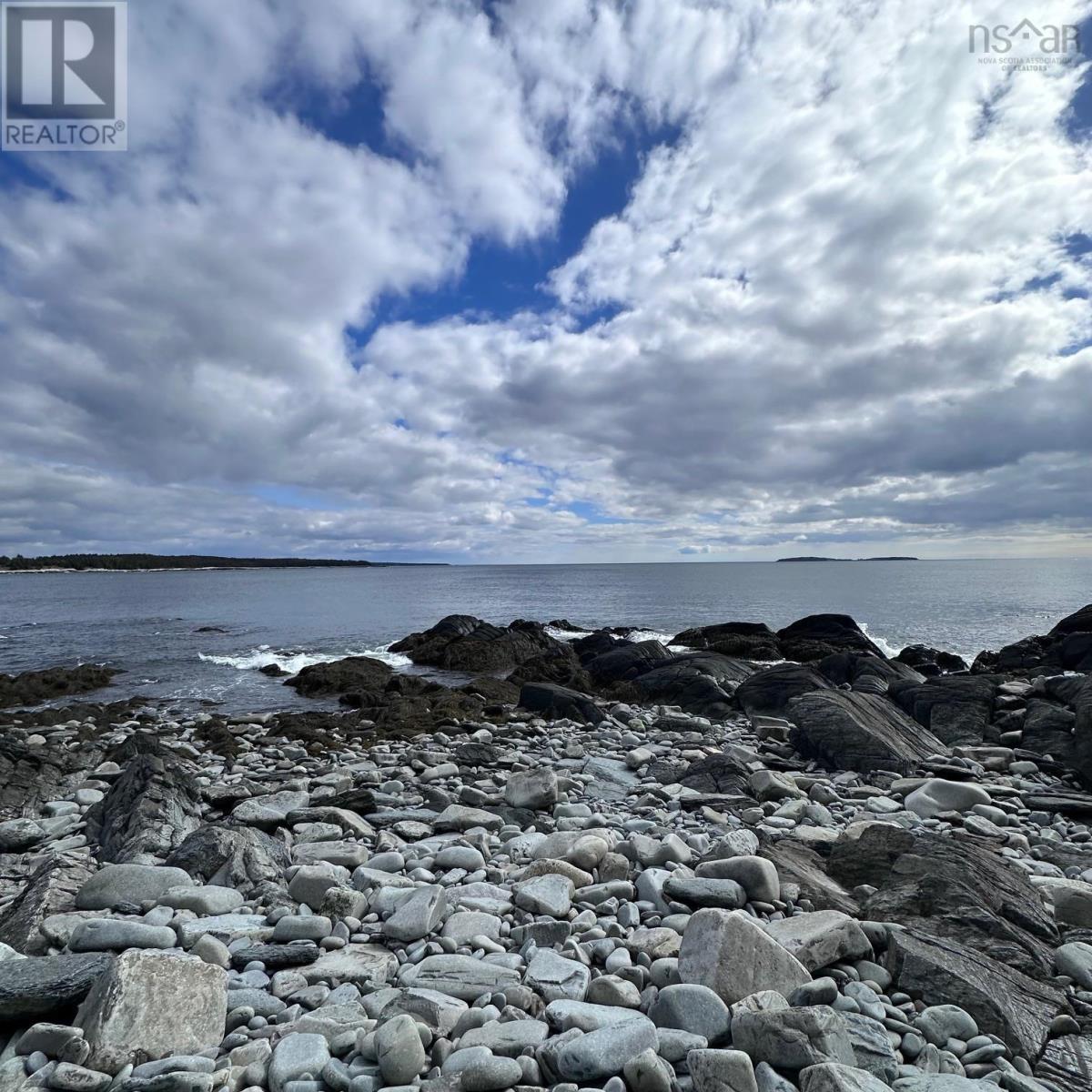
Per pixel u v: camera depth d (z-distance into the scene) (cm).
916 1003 418
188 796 814
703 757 1130
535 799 867
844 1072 307
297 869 615
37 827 745
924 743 1205
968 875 559
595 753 1241
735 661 2248
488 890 578
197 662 2912
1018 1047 383
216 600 7094
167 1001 374
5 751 991
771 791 909
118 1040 347
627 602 6134
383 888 568
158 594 8106
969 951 466
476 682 2100
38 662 2900
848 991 419
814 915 488
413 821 814
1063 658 2438
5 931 506
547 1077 339
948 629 3997
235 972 444
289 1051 352
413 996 400
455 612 5506
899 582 8519
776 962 410
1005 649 2745
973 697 1346
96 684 2344
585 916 519
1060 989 446
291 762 1212
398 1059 338
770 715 1564
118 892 549
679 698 1809
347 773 1093
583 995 413
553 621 4578
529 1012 394
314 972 440
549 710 1672
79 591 8962
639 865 648
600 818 804
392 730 1512
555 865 606
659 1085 319
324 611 5694
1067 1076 368
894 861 605
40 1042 355
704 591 7406
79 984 388
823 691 1283
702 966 407
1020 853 710
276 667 2645
